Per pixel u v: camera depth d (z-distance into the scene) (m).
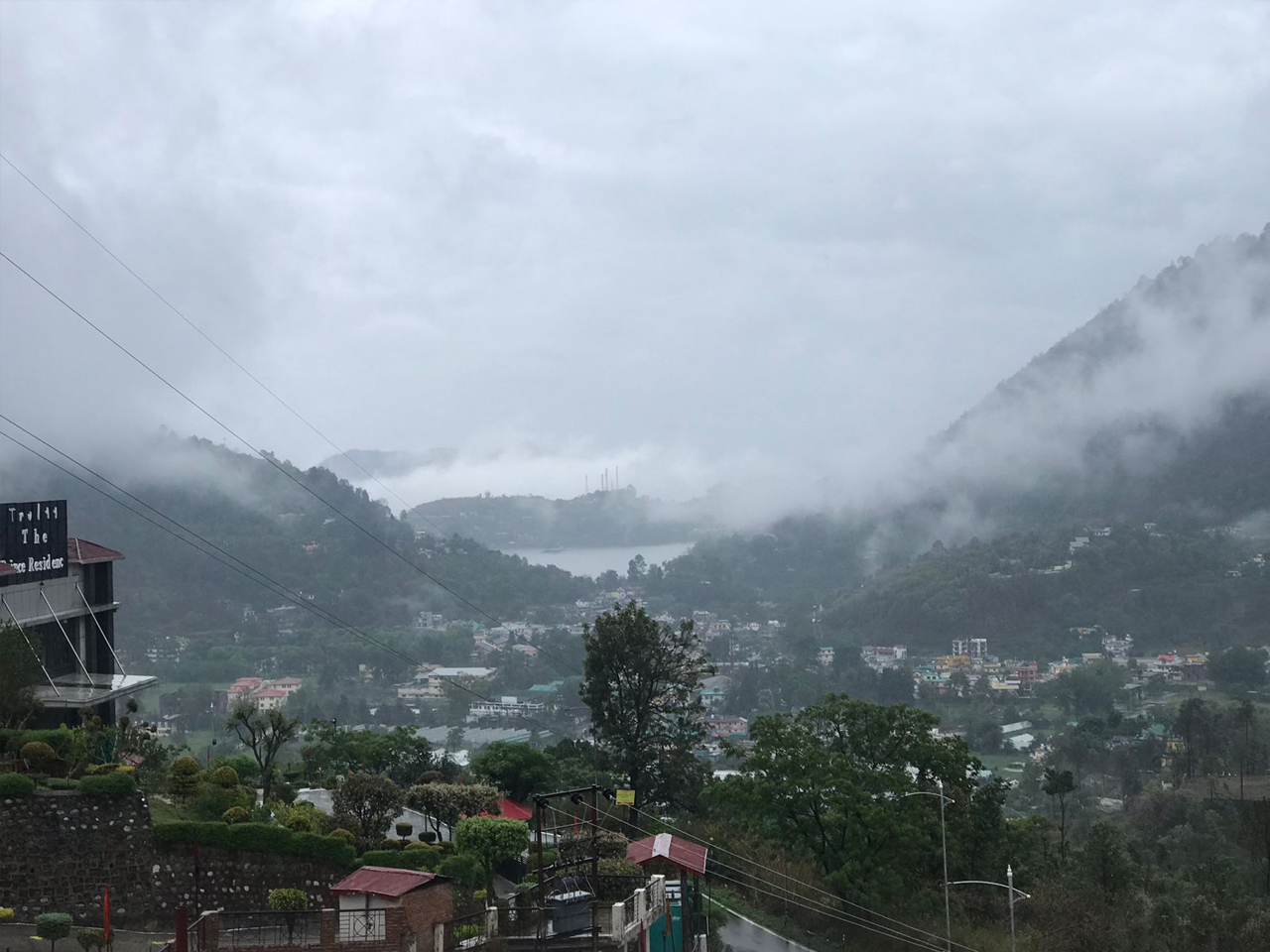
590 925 32.56
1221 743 160.38
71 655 58.84
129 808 33.84
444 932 29.88
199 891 34.16
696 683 76.62
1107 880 71.00
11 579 54.53
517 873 41.72
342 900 29.08
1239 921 63.31
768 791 58.72
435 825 45.16
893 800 60.22
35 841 32.69
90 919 32.81
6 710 44.84
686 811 76.81
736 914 57.94
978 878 62.75
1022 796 150.75
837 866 57.75
